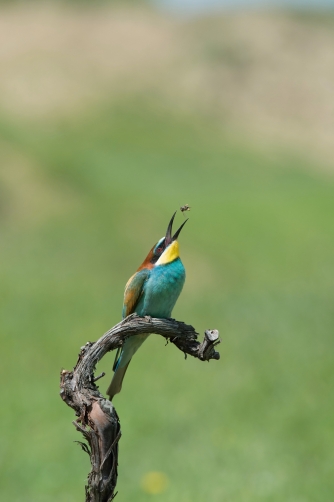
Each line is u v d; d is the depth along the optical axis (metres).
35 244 17.94
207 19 46.03
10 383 9.75
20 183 21.97
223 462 7.40
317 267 17.61
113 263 17.02
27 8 45.75
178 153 31.58
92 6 46.16
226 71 40.81
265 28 44.94
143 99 37.47
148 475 7.11
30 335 11.73
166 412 8.70
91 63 40.22
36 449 7.78
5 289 14.40
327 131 37.81
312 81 41.25
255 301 14.63
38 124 32.84
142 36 43.56
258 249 19.00
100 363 10.71
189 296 15.25
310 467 7.27
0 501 6.74
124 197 22.62
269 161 32.66
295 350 11.28
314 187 28.19
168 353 11.17
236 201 24.31
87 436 3.22
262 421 8.46
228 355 11.07
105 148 30.67
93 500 3.21
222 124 36.88
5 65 38.91
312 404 8.93
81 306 13.58
